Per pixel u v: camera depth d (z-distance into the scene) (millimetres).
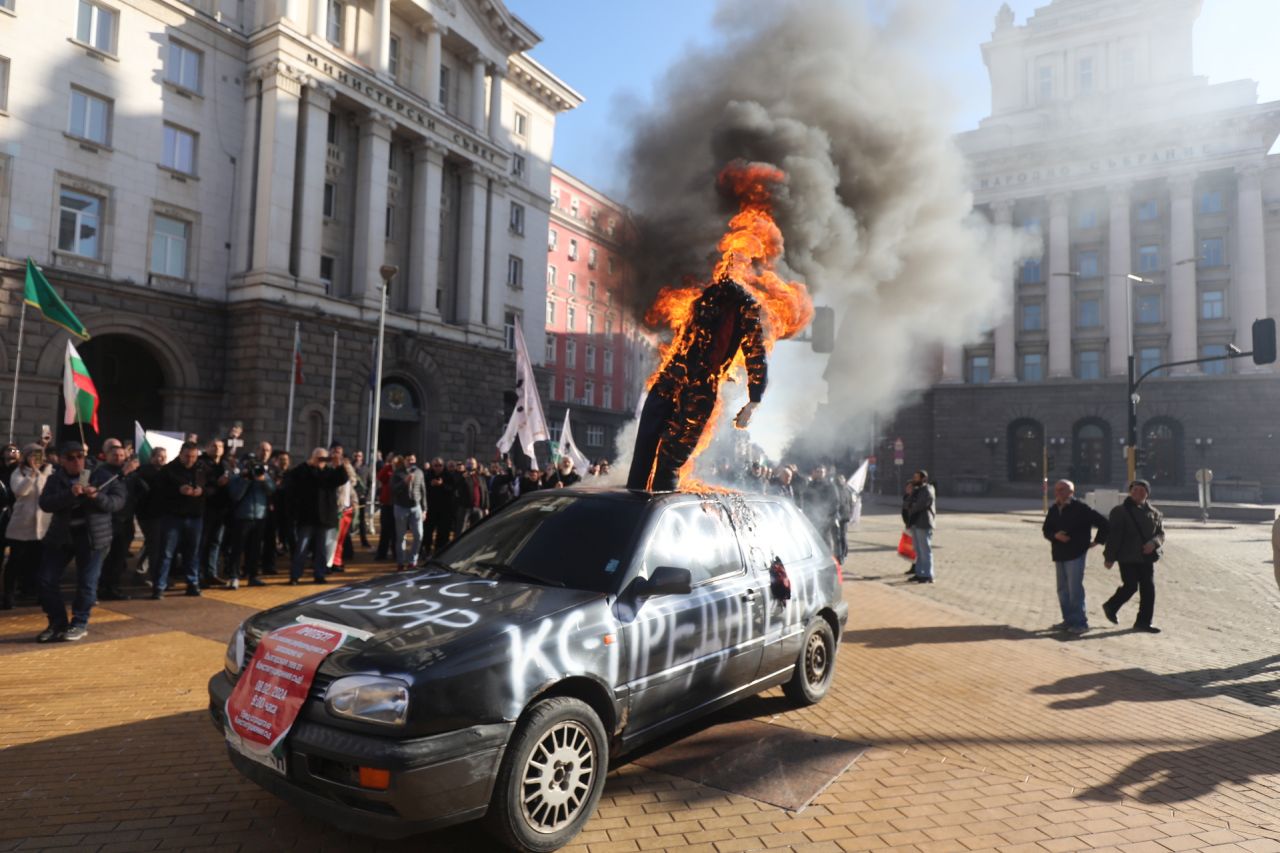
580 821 3357
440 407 31562
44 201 21422
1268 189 44250
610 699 3592
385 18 29391
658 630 3895
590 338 51750
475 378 33500
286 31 25672
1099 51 46594
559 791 3297
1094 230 44312
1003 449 44594
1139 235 43625
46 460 9242
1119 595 8664
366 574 11227
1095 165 43562
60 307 14297
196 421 24891
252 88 26172
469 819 2984
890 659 6777
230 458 9828
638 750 4473
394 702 2883
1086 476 43469
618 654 3648
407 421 31031
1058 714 5340
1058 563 8516
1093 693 5887
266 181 25578
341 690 2953
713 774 4137
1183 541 19844
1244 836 3562
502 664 3154
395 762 2791
